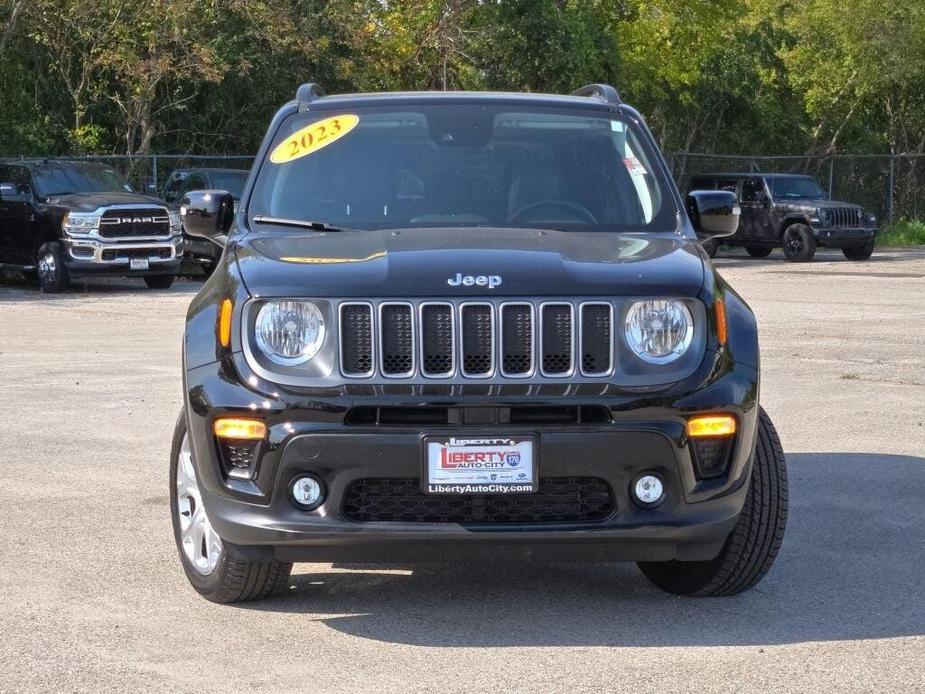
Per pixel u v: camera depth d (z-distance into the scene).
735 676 4.57
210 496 5.08
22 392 11.18
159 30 32.41
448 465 4.79
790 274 26.80
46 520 6.91
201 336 5.17
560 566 6.13
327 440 4.80
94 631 5.12
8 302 21.05
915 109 49.97
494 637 5.04
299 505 4.90
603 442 4.83
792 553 6.29
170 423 9.74
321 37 35.62
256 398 4.88
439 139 6.26
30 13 32.41
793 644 4.95
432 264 5.00
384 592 5.68
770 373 12.32
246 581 5.33
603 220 5.96
